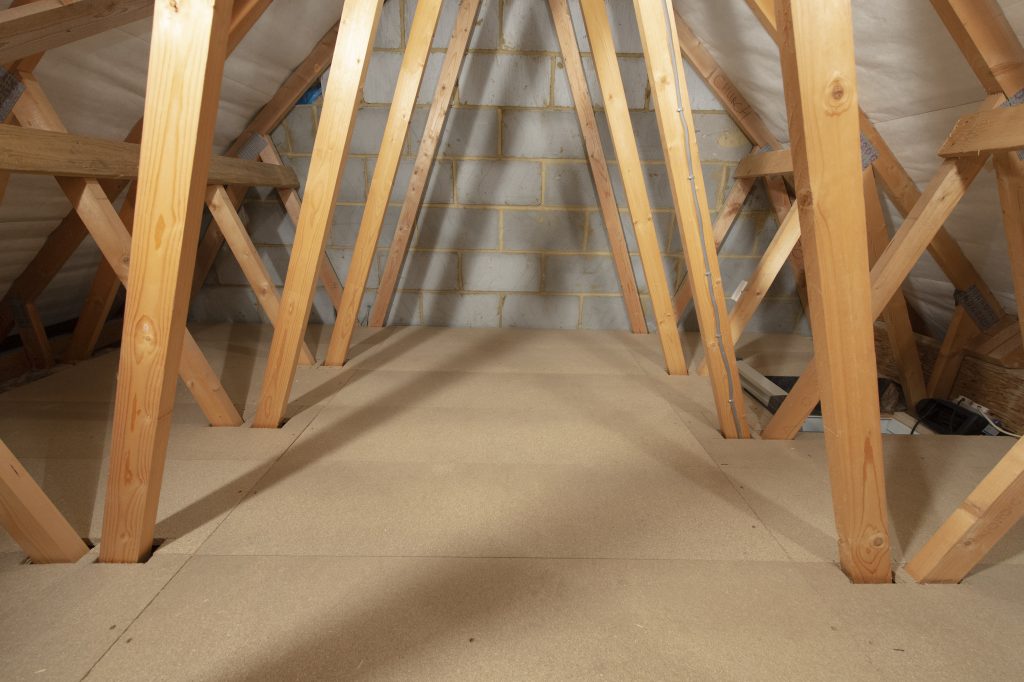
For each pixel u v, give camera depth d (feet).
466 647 3.39
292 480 5.35
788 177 10.48
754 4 6.90
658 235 11.37
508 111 10.59
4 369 8.20
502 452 6.05
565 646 3.41
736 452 6.17
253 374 8.57
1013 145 4.64
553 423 6.87
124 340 3.72
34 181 6.38
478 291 11.62
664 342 8.71
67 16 3.98
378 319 11.59
